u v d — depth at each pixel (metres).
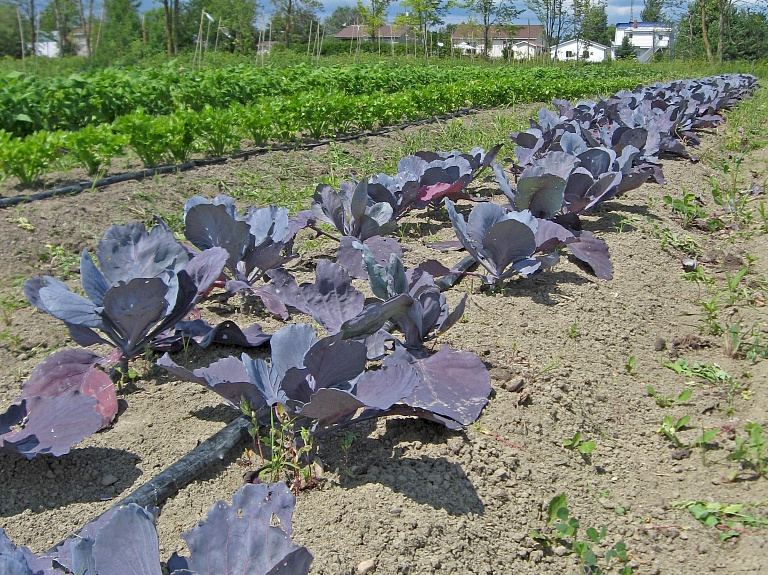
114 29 28.17
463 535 2.54
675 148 9.03
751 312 4.67
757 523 2.72
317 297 3.22
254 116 8.89
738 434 3.32
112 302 3.07
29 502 2.64
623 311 4.47
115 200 6.32
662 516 2.85
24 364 3.66
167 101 11.85
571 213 5.41
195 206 3.77
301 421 2.86
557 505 2.67
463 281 4.73
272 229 4.21
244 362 2.89
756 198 7.50
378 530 2.50
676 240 5.82
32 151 6.54
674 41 57.50
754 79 27.39
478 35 66.31
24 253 5.07
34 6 24.61
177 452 2.94
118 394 3.34
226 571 1.95
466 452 2.94
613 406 3.55
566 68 34.59
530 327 4.05
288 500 2.04
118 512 1.92
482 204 4.49
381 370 2.66
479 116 14.12
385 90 17.28
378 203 5.09
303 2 49.03
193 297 3.45
